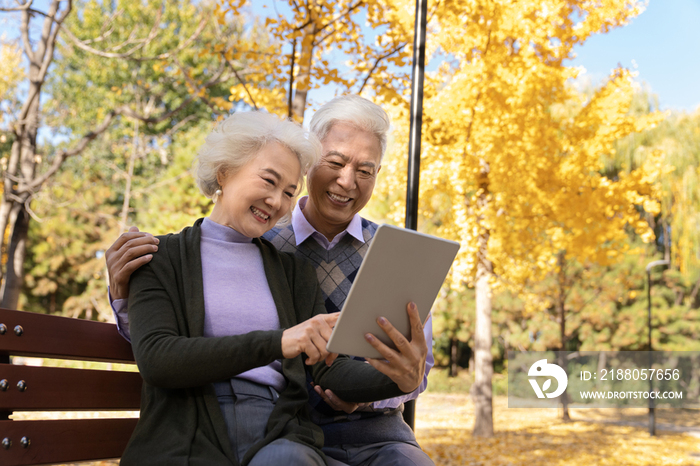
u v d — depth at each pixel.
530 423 14.03
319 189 1.97
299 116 5.04
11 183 11.84
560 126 8.96
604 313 21.11
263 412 1.45
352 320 1.28
